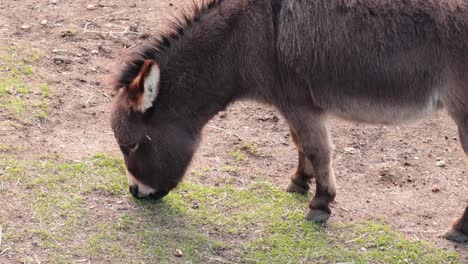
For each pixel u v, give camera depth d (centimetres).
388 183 823
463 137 680
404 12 662
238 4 686
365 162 864
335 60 677
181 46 689
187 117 700
